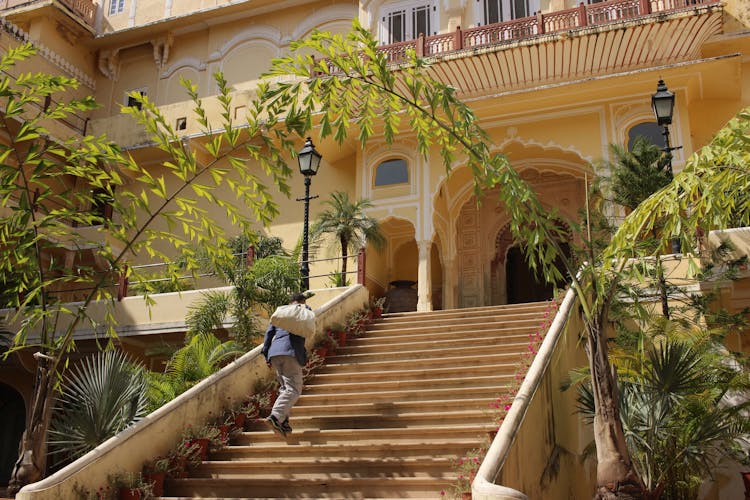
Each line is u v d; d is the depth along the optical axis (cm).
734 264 852
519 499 392
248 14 1980
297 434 679
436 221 1509
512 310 1035
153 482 616
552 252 598
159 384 862
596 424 565
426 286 1414
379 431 652
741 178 577
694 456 662
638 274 571
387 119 682
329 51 647
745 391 774
